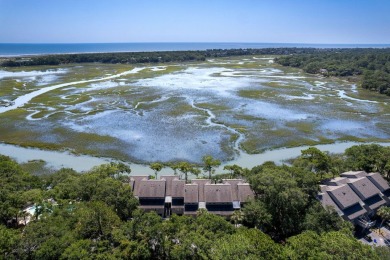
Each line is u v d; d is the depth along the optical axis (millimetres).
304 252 35812
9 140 90750
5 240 35719
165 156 82188
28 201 52156
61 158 81000
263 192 54062
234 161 80000
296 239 38562
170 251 38594
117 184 52406
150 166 74312
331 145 90562
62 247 35781
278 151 85812
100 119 109688
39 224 39938
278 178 51219
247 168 71188
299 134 97375
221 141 91250
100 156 82000
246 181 63062
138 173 74375
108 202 48594
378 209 56906
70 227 40969
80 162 79062
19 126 101875
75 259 33938
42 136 93812
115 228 40844
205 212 48594
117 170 65188
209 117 112938
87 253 35281
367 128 104562
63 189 54625
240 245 35188
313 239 38281
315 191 54500
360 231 54812
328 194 56312
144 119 110125
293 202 48375
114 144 88812
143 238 39062
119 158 81062
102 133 96562
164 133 97062
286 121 109500
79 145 88000
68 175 64875
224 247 35000
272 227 51250
